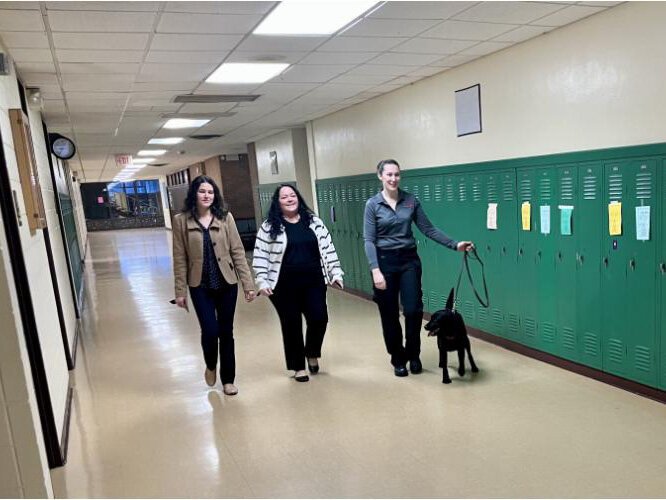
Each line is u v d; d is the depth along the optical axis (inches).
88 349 191.9
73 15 102.9
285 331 142.0
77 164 489.7
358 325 202.8
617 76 120.1
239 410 128.6
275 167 362.6
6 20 103.0
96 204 1019.9
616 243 125.3
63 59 134.1
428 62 165.2
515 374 141.7
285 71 167.0
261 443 111.3
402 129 209.0
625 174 120.6
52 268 161.6
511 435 108.1
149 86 175.0
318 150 291.1
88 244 678.5
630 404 119.6
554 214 141.6
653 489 87.7
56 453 105.9
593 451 100.3
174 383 150.9
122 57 136.5
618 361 128.9
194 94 195.8
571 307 140.0
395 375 145.0
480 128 166.4
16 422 73.1
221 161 520.7
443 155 185.9
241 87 188.5
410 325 141.1
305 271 137.9
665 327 116.9
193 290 133.3
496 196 161.6
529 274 152.7
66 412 127.6
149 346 191.2
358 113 242.4
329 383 142.2
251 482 96.9
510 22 126.6
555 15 122.7
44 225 126.7
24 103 159.6
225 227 133.7
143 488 97.1
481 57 161.9
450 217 183.8
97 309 261.7
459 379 139.9
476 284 175.5
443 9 115.0
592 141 128.7
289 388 140.6
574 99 132.1
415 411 121.7
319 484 94.7
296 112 259.3
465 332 139.6
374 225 137.4
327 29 125.2
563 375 139.6
